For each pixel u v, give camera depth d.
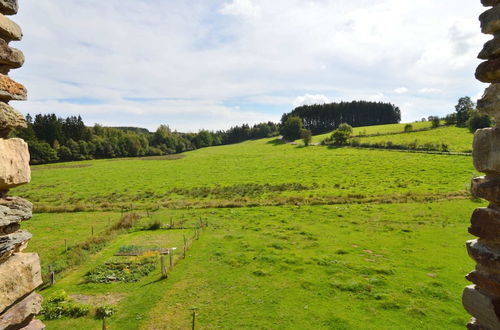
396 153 77.31
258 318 14.08
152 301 15.82
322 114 183.62
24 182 4.99
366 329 12.95
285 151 103.69
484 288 4.63
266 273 18.47
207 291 16.69
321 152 92.31
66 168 84.81
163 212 37.47
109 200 47.19
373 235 25.41
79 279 18.84
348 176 55.69
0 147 4.48
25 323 4.98
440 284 16.45
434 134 100.56
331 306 14.77
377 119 189.88
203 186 54.78
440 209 32.75
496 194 4.43
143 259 21.38
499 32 4.54
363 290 16.05
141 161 101.06
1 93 4.62
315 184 50.47
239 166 76.25
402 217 30.50
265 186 51.41
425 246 22.45
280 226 28.98
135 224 31.56
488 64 4.63
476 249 4.74
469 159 62.47
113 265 20.41
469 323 4.89
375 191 43.38
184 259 21.30
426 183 46.25
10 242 4.64
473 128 98.44
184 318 14.26
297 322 13.66
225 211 36.47
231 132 188.62
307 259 20.33
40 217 36.25
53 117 122.94
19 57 5.03
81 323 14.06
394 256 20.67
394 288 16.20
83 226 32.09
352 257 20.64
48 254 23.95
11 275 4.56
